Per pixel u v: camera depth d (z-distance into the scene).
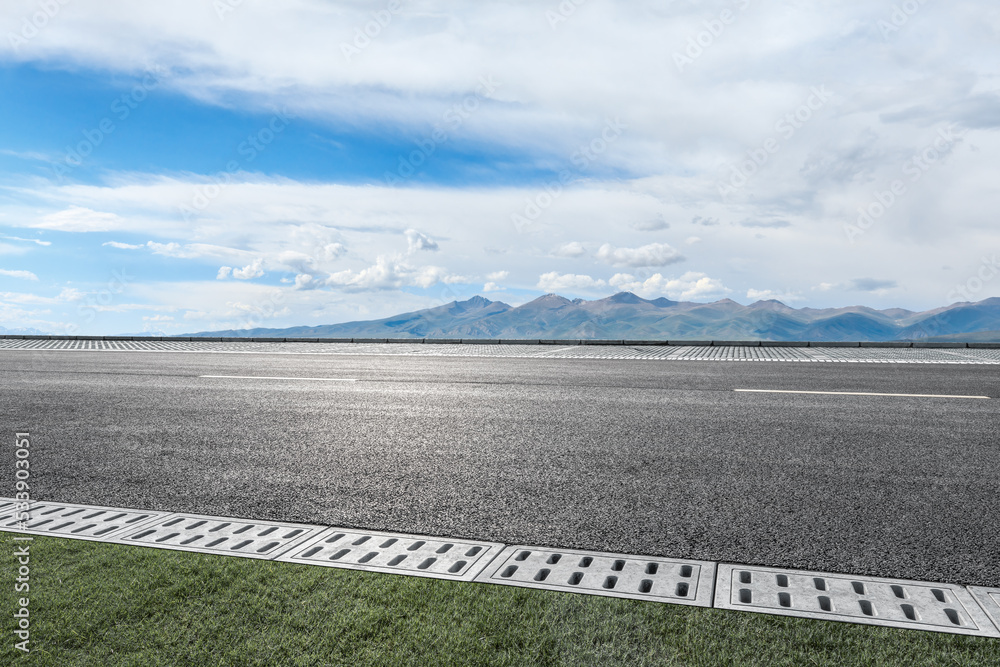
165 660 2.11
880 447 5.12
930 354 13.03
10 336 20.42
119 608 2.46
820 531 3.37
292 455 5.10
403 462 4.85
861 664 2.07
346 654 2.14
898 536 3.29
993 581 2.77
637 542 3.25
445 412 6.82
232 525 3.55
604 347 15.92
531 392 8.12
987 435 5.51
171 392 8.36
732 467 4.59
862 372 9.87
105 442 5.60
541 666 2.06
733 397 7.57
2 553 3.05
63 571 2.82
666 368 10.67
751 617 2.40
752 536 3.31
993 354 12.94
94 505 3.95
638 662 2.08
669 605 2.50
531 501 3.92
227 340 19.44
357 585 2.68
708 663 2.07
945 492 3.99
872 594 2.63
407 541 3.28
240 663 2.09
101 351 15.25
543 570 2.88
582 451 5.10
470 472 4.56
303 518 3.68
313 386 8.84
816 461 4.73
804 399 7.38
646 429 5.86
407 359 12.84
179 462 4.94
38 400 7.78
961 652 2.14
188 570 2.84
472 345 17.39
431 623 2.34
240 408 7.15
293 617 2.39
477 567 2.92
